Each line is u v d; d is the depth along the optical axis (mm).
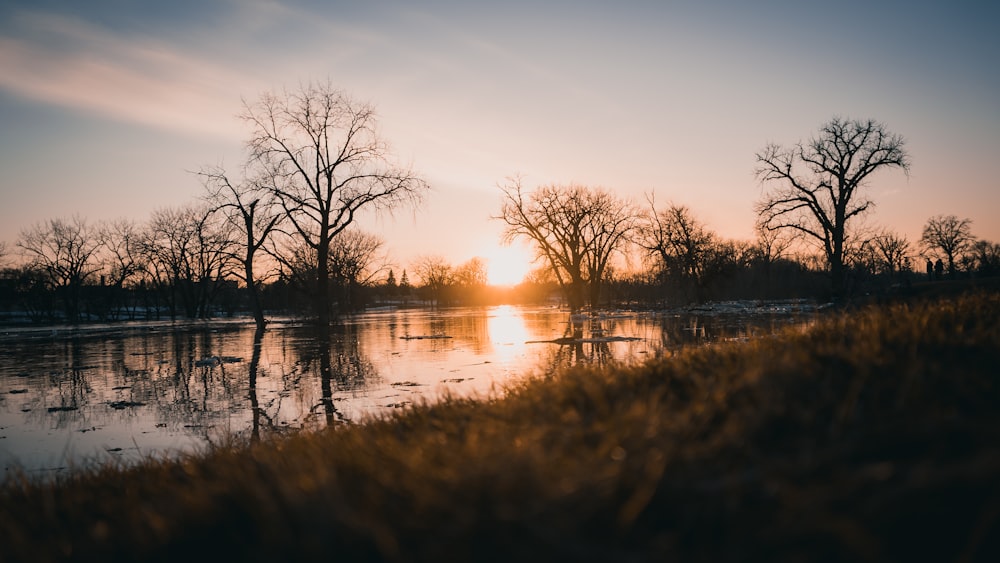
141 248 68312
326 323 39094
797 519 2555
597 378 6008
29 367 21641
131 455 9266
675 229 61406
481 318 54625
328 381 16109
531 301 160375
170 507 3727
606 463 3229
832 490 2688
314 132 37031
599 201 57062
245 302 104875
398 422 6215
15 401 14742
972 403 3502
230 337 34281
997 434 2881
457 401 6898
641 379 5598
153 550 3301
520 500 2801
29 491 5508
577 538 2590
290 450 5316
